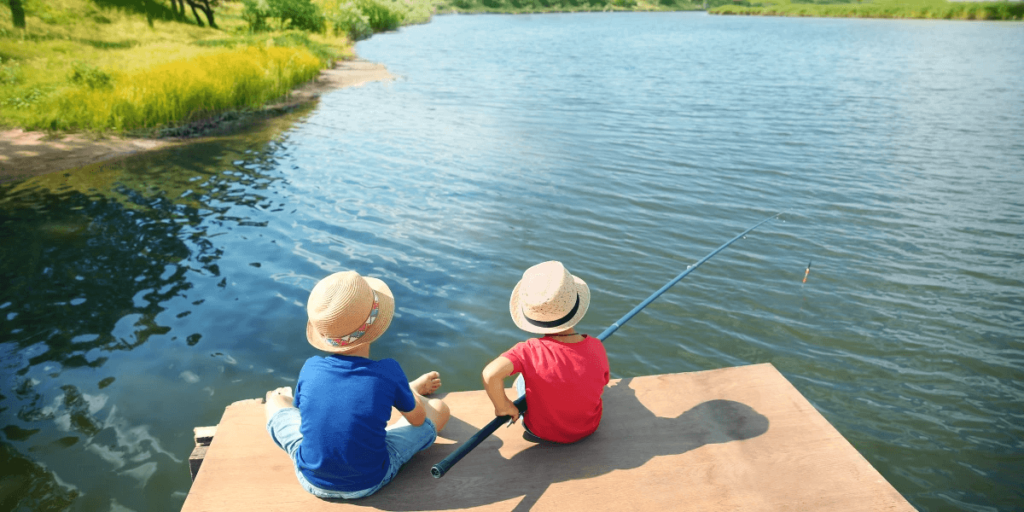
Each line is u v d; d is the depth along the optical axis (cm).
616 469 261
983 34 5038
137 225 780
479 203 889
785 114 1631
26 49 1823
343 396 223
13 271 637
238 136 1313
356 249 716
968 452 403
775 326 556
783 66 2775
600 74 2430
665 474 257
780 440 278
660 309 585
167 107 1346
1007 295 617
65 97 1313
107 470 370
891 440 412
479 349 515
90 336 518
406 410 240
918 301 604
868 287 633
